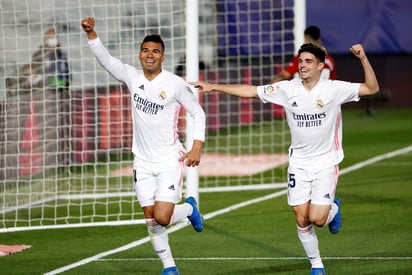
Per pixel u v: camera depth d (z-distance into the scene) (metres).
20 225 24.91
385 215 24.86
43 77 28.27
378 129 43.91
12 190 30.27
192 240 22.12
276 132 41.78
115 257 20.45
